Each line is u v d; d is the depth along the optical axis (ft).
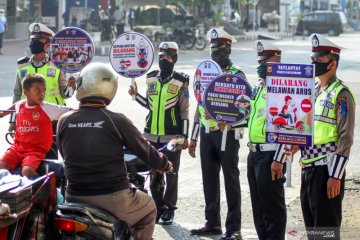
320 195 18.13
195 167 36.24
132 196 16.76
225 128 22.86
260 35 159.94
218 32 23.93
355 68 86.84
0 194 14.97
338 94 17.76
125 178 16.61
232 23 165.07
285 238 21.71
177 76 25.38
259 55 21.36
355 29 228.43
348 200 28.66
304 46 129.29
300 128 17.85
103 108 16.62
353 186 31.27
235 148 23.47
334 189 17.67
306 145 17.80
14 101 27.17
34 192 15.90
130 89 25.98
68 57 26.27
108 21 118.62
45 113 20.24
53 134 21.67
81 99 16.72
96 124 16.29
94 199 16.31
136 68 25.85
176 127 25.36
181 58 98.58
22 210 15.21
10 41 121.29
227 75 22.62
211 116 22.89
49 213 16.53
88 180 16.26
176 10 132.98
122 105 53.93
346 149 17.60
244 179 33.04
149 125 25.55
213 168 24.06
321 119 18.06
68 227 15.78
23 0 127.34
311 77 17.66
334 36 174.91
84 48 26.14
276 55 21.26
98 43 117.19
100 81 16.56
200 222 25.99
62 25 126.93
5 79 69.67
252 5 189.47
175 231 24.72
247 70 81.87
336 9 237.86
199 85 24.31
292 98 17.90
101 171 16.25
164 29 118.62
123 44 25.94
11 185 15.48
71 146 16.35
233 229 23.48
